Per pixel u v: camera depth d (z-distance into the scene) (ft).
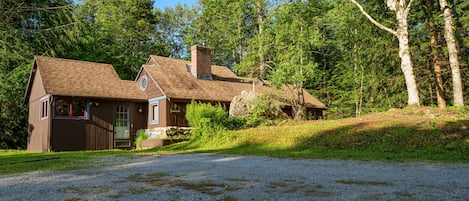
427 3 60.44
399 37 50.31
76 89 62.18
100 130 64.64
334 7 71.26
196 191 16.48
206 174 22.47
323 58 107.45
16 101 78.59
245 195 15.31
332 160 30.30
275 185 17.74
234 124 59.82
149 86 71.10
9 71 77.00
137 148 62.59
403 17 50.06
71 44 84.64
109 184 19.03
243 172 23.18
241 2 90.58
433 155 30.50
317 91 106.11
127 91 70.08
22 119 82.58
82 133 62.18
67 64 68.85
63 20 79.30
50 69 64.64
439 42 67.36
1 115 77.46
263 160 31.45
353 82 89.76
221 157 35.37
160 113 67.05
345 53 94.79
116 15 122.11
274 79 67.36
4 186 19.34
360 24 73.31
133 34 121.70
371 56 73.20
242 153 39.27
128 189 17.35
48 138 58.13
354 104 94.38
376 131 40.55
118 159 36.01
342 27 74.59
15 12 70.44
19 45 73.97
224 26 112.37
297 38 66.08
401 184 17.33
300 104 72.59
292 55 68.08
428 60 66.33
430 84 68.54
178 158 35.47
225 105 74.28
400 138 36.86
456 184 17.08
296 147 42.19
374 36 72.08
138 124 70.54
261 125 60.85
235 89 80.59
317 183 18.12
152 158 36.35
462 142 32.40
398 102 74.28
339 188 16.55
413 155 31.24
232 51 126.72
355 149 37.19
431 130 36.88
